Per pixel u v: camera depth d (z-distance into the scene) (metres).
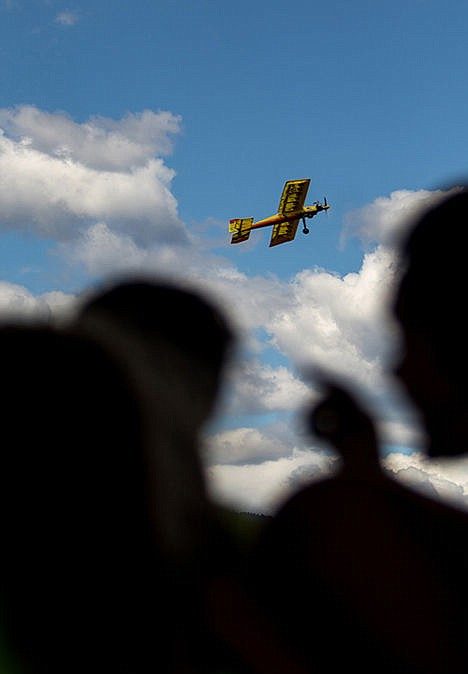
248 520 2.08
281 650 2.00
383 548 2.03
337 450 2.23
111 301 2.16
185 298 2.21
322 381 2.27
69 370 1.74
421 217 2.18
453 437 2.15
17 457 1.71
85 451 1.73
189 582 1.88
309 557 2.06
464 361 2.09
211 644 1.95
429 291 2.11
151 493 1.77
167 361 2.00
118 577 1.77
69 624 1.77
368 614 2.00
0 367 1.72
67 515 1.73
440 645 1.97
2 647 1.76
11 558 1.75
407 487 2.17
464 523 2.08
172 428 1.86
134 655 1.80
